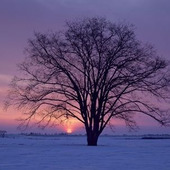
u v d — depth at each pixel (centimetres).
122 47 4347
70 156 2814
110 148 4022
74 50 4356
